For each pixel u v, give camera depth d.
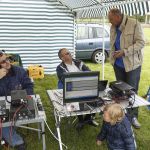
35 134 4.28
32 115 3.05
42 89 6.52
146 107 5.39
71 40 7.82
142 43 4.11
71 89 3.19
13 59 5.88
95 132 4.39
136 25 4.12
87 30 9.20
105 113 2.91
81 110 3.30
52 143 4.05
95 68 8.70
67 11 7.46
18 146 3.49
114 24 4.23
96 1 5.55
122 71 4.52
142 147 3.99
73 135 4.29
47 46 7.62
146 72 8.48
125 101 3.59
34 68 7.30
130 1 4.53
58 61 7.86
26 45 7.46
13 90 3.47
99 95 3.70
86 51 9.27
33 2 7.14
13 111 2.99
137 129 4.50
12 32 7.26
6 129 3.47
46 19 7.37
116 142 2.97
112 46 4.48
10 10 7.06
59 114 3.21
